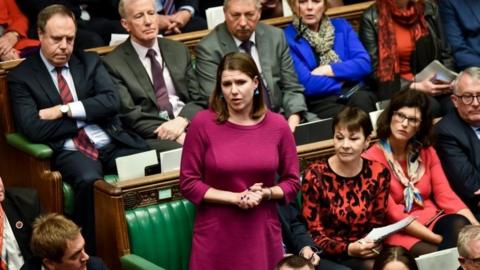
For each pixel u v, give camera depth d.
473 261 12.59
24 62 15.69
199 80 16.67
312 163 14.62
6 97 15.84
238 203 12.83
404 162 14.91
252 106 13.08
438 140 15.63
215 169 12.96
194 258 13.23
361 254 13.60
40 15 15.53
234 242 13.08
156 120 16.22
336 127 13.81
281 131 13.17
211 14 18.02
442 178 15.02
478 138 15.66
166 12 19.28
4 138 15.91
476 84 15.48
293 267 11.81
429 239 14.38
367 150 14.93
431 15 18.22
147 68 16.44
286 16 18.12
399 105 14.70
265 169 13.02
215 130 13.00
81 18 18.73
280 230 13.42
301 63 17.48
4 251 13.64
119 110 15.95
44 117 15.41
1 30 17.88
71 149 15.52
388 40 17.84
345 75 17.55
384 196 14.12
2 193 13.31
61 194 15.08
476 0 18.58
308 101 17.59
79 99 15.73
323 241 13.76
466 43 18.58
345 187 13.96
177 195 14.25
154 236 14.03
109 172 15.80
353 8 18.14
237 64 12.80
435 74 17.20
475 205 15.49
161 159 14.41
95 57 16.06
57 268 12.12
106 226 14.23
